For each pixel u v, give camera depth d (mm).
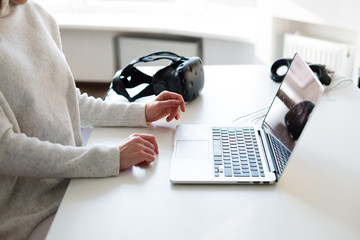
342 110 1445
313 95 1066
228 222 943
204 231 919
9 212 1174
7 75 1147
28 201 1196
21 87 1167
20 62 1188
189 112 1476
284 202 1002
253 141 1246
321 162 1152
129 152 1150
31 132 1200
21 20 1281
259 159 1150
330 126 1340
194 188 1064
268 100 1554
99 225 948
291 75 1267
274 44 3016
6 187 1168
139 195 1044
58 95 1295
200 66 1574
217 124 1373
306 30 2994
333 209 977
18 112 1178
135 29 3182
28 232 1161
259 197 1022
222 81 1738
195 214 971
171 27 3170
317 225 929
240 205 997
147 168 1154
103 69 3531
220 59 3230
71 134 1300
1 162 1099
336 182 1070
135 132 1365
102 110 1422
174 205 1004
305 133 1301
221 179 1070
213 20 3346
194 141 1258
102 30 3383
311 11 2695
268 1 2891
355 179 1081
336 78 1719
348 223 933
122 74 1604
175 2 3463
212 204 1003
